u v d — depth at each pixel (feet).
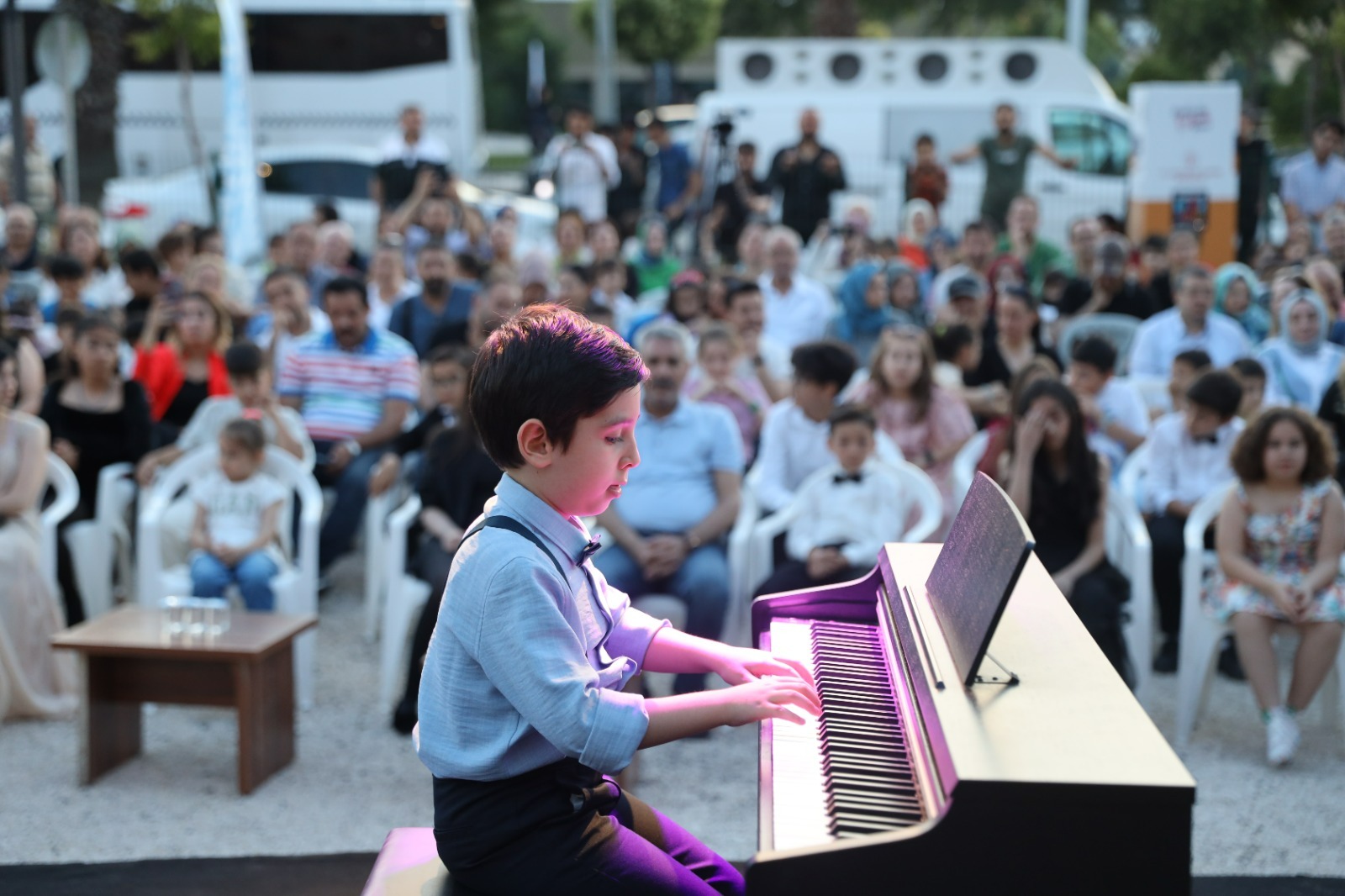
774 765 6.94
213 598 15.92
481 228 34.88
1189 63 61.36
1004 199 38.55
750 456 20.04
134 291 26.09
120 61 52.95
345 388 20.79
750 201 39.40
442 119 56.18
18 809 13.24
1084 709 6.43
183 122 55.57
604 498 6.89
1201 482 17.26
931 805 6.07
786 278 26.94
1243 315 25.44
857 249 32.89
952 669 6.91
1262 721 15.66
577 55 109.70
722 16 88.53
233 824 12.96
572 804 6.97
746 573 16.25
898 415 18.65
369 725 15.60
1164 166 35.27
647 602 15.61
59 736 15.29
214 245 30.99
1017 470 15.35
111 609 18.74
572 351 6.62
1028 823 5.65
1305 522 14.60
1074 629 7.66
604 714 6.53
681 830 7.98
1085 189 43.09
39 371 19.61
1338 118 51.24
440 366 18.38
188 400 21.12
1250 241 38.40
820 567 15.24
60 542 17.75
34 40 51.21
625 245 44.16
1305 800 13.39
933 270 33.76
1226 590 14.90
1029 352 22.36
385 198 39.22
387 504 18.80
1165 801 5.57
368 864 12.10
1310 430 14.55
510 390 6.63
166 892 11.48
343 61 55.67
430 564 15.67
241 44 37.96
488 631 6.57
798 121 46.26
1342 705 14.92
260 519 16.58
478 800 6.85
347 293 20.58
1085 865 5.63
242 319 24.59
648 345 16.25
